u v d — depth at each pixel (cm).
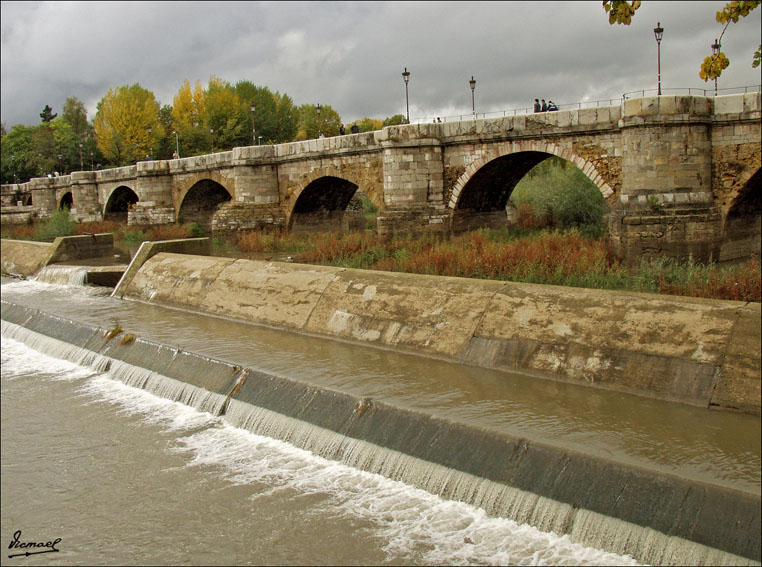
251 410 1605
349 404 1459
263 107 9800
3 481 1423
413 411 1359
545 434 1262
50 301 2978
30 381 2042
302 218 4847
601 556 1031
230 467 1416
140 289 3012
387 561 1081
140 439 1579
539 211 4272
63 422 1708
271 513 1239
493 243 2958
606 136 3045
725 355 1443
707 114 2816
